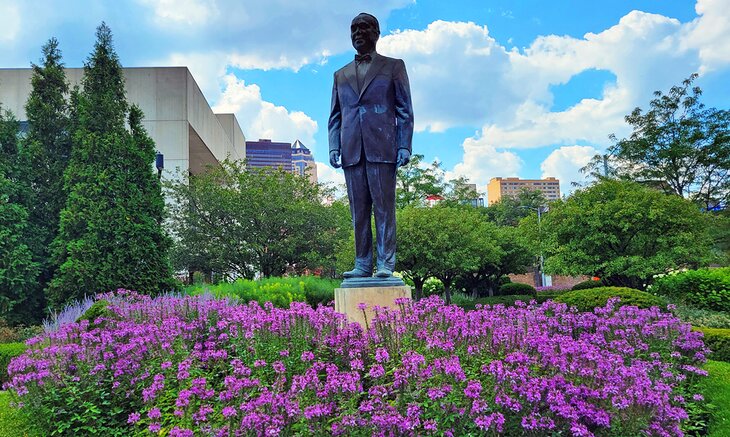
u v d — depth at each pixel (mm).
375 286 5590
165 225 17719
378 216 5887
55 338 5602
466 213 16906
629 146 25734
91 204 11125
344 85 5984
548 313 6090
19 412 4914
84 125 11945
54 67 13141
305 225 19281
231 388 3582
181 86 21344
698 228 14594
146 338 4871
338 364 4312
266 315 5062
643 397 3346
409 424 2930
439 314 4836
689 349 5234
